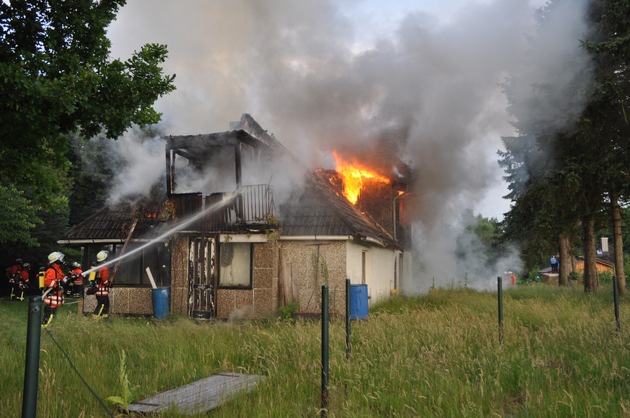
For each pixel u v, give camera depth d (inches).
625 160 635.5
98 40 323.3
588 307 493.4
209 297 545.6
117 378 229.1
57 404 178.2
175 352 278.7
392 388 214.4
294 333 305.7
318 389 215.5
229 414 181.0
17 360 251.4
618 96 617.6
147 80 308.0
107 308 475.8
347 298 251.1
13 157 292.8
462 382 224.1
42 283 408.8
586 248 739.4
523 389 217.2
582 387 210.5
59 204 397.1
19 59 273.9
